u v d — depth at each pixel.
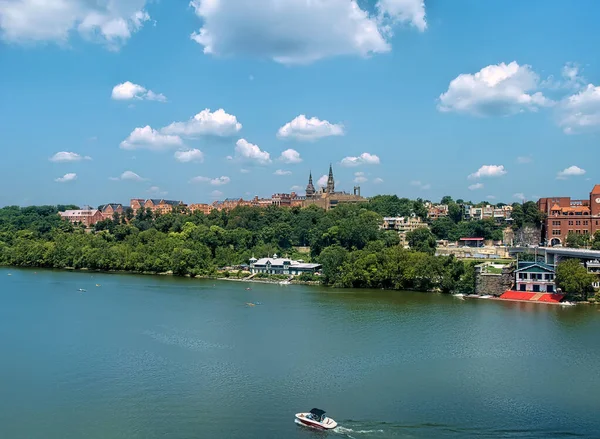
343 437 107.56
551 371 147.25
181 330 193.12
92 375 144.50
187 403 124.94
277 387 134.88
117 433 110.75
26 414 120.19
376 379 140.75
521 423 114.31
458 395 129.75
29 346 172.00
